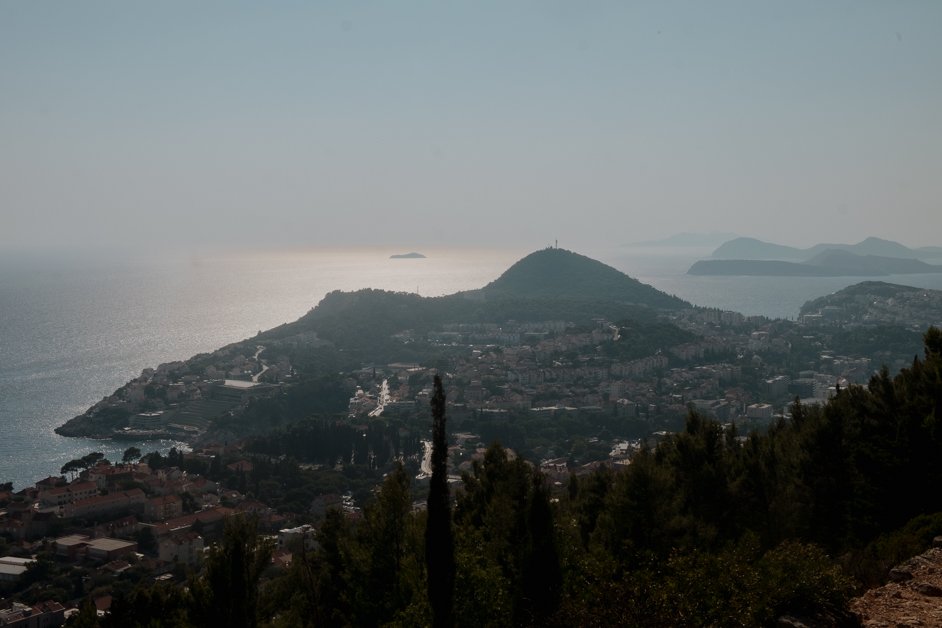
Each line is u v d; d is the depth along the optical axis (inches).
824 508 981.2
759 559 625.0
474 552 772.0
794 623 521.0
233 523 852.6
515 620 677.3
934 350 1073.5
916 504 906.7
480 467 1175.6
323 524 1161.4
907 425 922.7
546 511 692.1
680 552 722.8
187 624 834.2
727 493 953.5
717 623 522.9
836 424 1002.1
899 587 563.5
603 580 606.9
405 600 820.6
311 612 946.7
